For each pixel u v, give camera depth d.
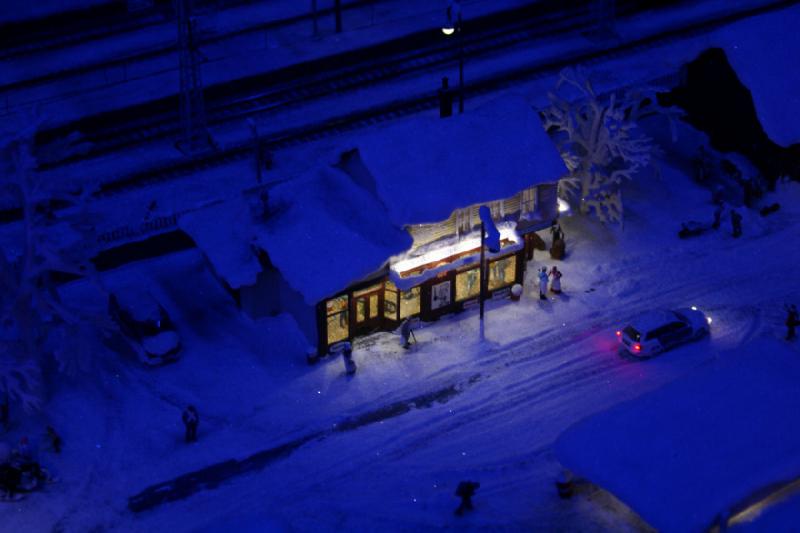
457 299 59.09
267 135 73.38
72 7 87.25
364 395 54.50
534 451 51.59
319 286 54.00
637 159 63.50
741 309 60.03
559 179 58.56
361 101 77.19
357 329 57.56
